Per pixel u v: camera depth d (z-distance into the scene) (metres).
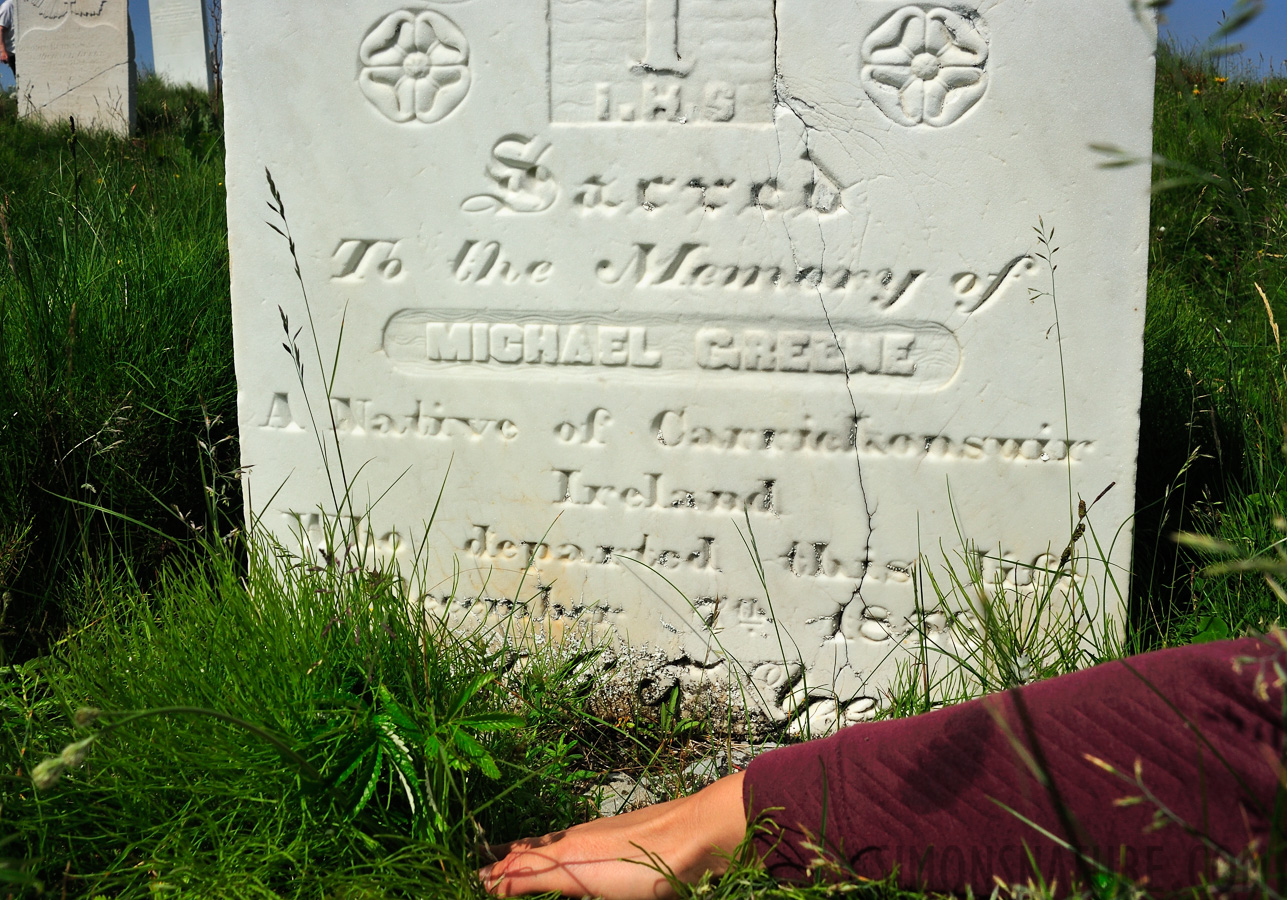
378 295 2.12
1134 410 1.93
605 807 1.85
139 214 3.82
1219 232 3.83
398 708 1.55
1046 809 1.25
